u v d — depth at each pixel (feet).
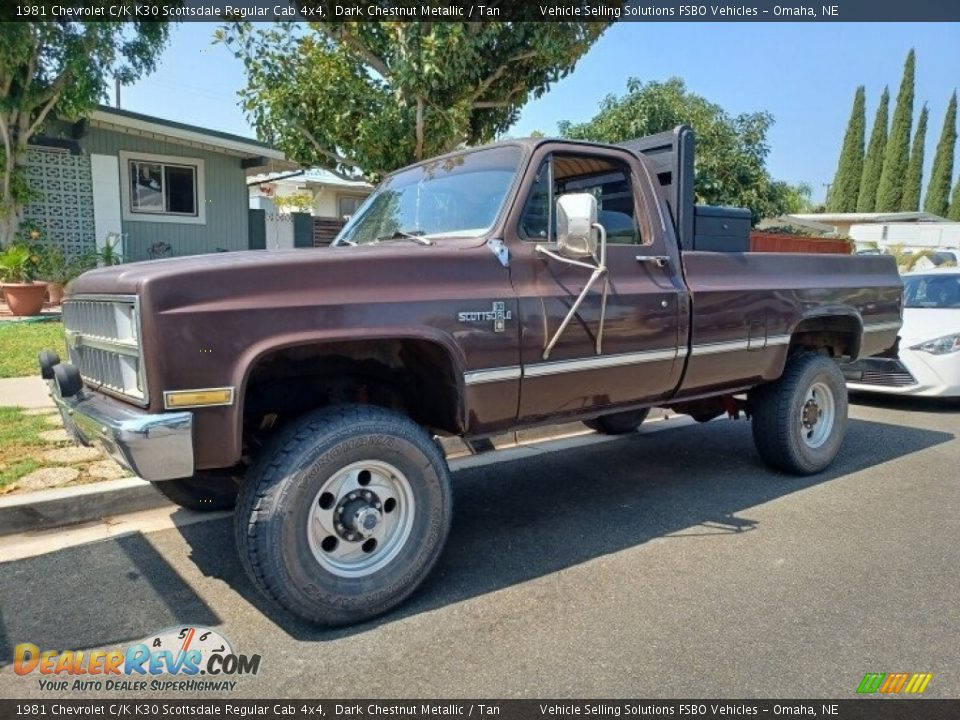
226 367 8.65
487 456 18.51
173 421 8.32
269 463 9.26
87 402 9.68
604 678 8.46
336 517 9.64
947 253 69.46
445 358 10.46
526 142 12.14
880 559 11.97
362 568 9.77
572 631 9.54
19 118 38.73
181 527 12.99
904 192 166.91
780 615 10.00
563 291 11.62
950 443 20.29
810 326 16.70
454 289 10.47
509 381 11.01
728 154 61.36
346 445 9.40
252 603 10.28
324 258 9.55
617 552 12.26
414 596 10.57
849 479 16.66
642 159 13.57
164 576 11.08
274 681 8.40
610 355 12.25
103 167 44.65
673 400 14.21
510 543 12.67
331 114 28.63
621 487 16.01
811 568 11.59
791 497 15.28
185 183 48.19
